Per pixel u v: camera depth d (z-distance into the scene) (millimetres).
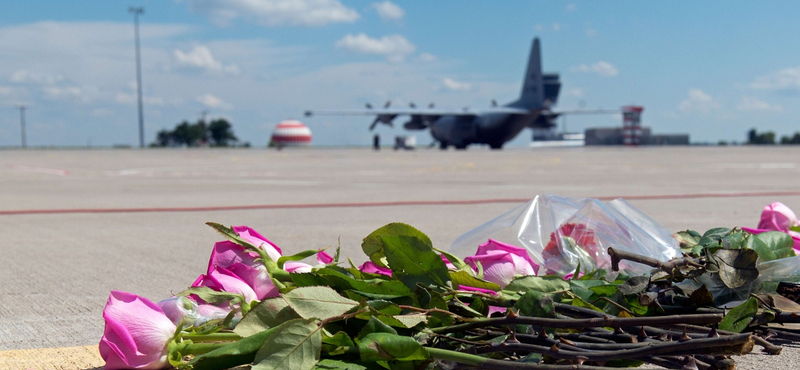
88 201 9961
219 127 136750
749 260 1805
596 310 1722
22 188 13102
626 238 2396
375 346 1413
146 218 7578
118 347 1561
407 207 8750
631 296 1788
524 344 1497
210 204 9352
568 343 1522
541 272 2732
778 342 2217
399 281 1744
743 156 37156
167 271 4191
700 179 15180
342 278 1748
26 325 2854
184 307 1716
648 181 14445
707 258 1854
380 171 20344
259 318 1549
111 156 44062
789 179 15000
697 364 1411
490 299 1735
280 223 6918
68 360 2283
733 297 1863
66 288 3682
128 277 3992
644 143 114125
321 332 1468
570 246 2385
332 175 17938
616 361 1532
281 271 1800
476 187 12703
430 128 66375
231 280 1826
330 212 8117
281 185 13609
